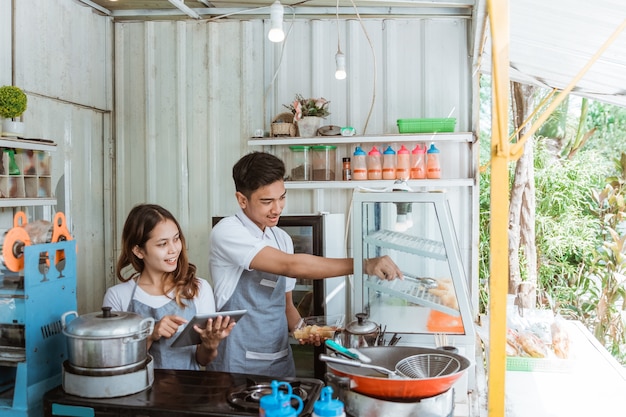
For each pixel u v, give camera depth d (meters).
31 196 3.42
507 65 1.41
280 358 2.38
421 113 4.27
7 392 1.80
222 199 4.53
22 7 3.61
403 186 2.21
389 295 2.12
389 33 4.29
